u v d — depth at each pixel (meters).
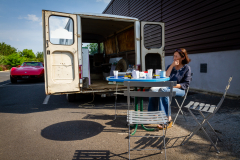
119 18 4.84
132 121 2.14
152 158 2.17
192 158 2.15
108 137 2.81
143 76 3.02
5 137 2.84
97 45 10.19
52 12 4.08
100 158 2.19
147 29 9.74
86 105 5.00
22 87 8.70
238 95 5.21
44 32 4.09
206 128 3.09
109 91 4.88
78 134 2.94
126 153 2.30
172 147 2.45
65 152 2.34
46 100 5.73
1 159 2.18
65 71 4.33
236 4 5.02
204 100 5.20
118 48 7.89
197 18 6.46
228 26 5.31
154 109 3.18
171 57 8.05
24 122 3.56
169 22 8.00
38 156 2.25
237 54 5.14
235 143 2.51
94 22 6.38
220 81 5.78
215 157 2.16
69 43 4.33
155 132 2.98
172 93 2.17
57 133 2.99
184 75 3.19
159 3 8.57
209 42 6.04
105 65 8.38
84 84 4.79
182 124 3.33
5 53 55.84
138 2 10.48
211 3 5.83
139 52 5.16
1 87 8.74
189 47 6.98
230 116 3.65
